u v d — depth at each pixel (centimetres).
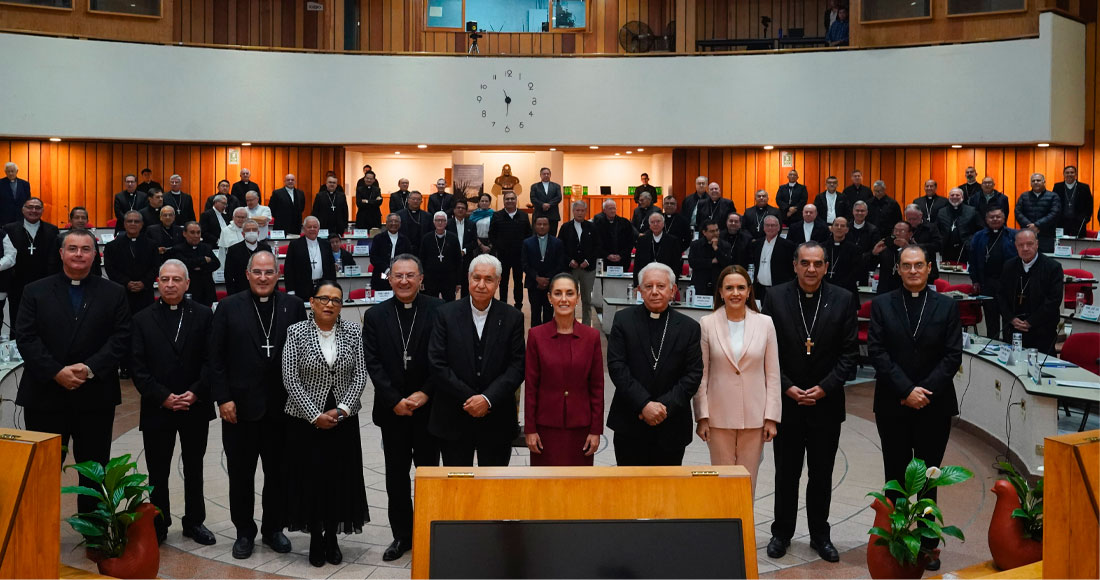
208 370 553
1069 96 1580
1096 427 833
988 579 382
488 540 295
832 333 535
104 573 441
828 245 1101
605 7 1933
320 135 1742
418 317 545
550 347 515
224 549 544
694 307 1129
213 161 1781
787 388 534
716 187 1486
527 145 1772
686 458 748
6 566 321
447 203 1531
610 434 827
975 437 824
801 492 660
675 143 1741
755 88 1709
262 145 1798
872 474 705
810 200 1770
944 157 1697
